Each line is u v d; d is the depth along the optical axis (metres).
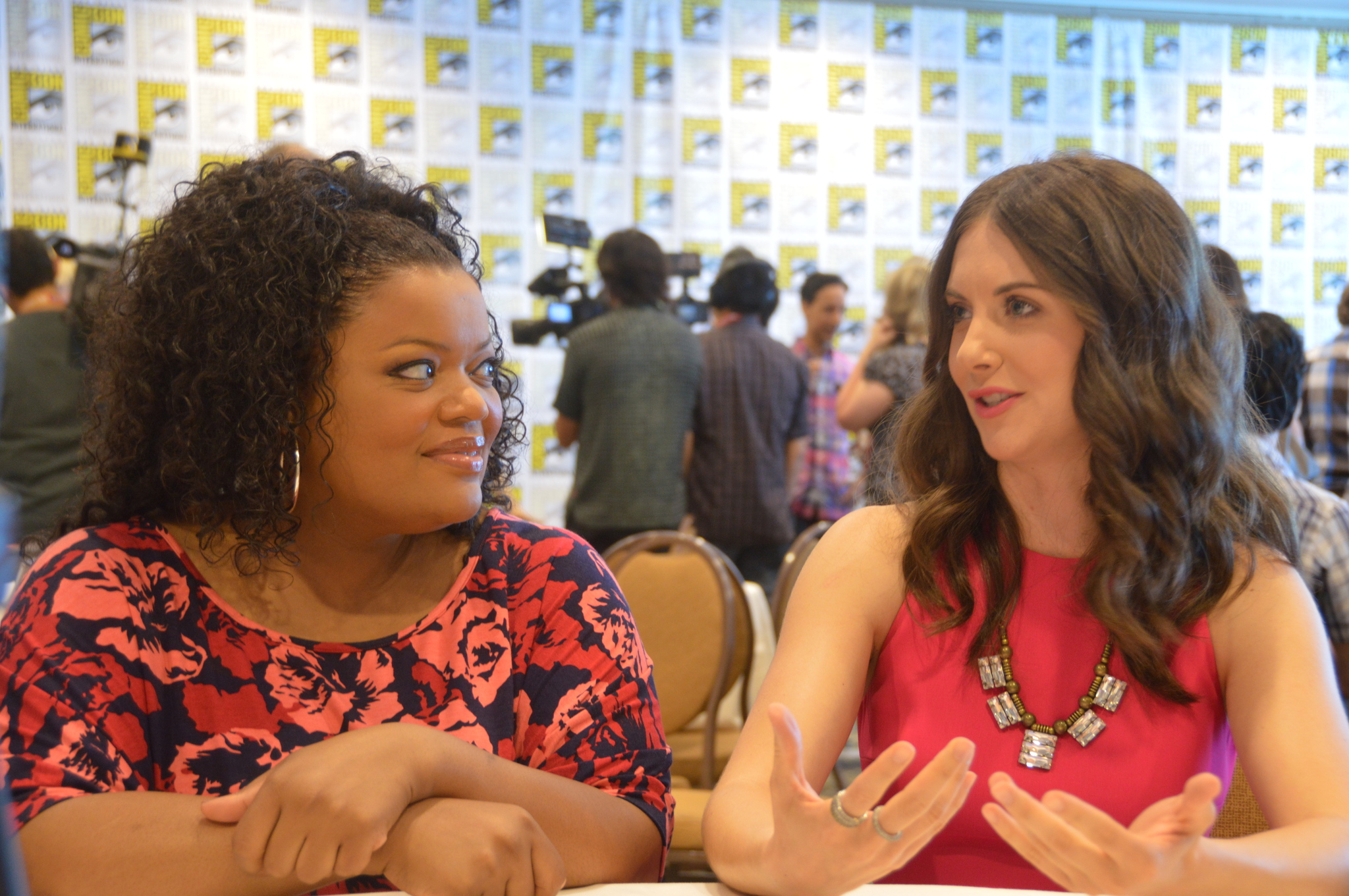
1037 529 1.07
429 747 0.80
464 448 0.92
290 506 0.92
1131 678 1.02
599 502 3.41
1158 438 0.99
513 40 4.85
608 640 1.01
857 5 5.09
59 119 4.42
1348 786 0.89
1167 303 0.99
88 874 0.77
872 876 0.72
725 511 3.58
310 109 4.68
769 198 5.05
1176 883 0.73
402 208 1.00
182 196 0.98
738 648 2.38
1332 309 5.38
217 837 0.77
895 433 1.19
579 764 0.96
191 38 4.55
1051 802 0.66
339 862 0.74
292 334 0.89
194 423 0.92
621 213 4.96
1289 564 1.05
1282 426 1.75
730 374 3.55
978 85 5.18
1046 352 0.98
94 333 0.99
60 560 0.92
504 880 0.76
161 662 0.92
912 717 1.06
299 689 0.94
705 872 2.14
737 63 5.02
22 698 0.85
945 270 1.08
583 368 3.41
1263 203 5.34
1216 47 5.30
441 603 1.00
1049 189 0.99
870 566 1.10
